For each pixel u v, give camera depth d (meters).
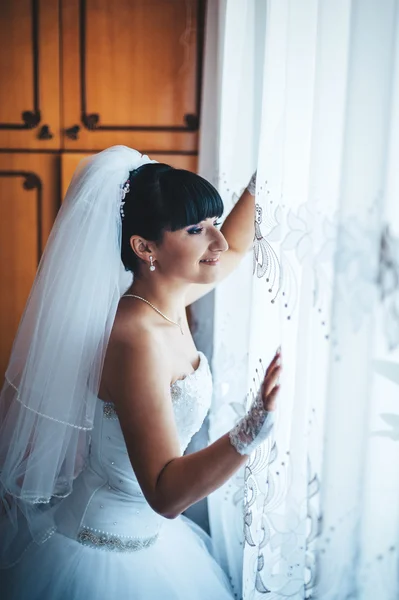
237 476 1.78
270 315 1.35
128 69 2.01
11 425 1.44
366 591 1.17
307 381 1.29
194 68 1.99
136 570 1.39
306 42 1.26
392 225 1.08
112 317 1.30
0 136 2.10
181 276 1.36
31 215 2.13
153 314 1.36
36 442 1.35
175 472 1.14
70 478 1.37
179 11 1.97
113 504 1.40
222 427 1.87
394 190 1.08
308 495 1.26
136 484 1.39
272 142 1.33
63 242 1.32
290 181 1.29
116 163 1.35
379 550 1.16
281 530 1.35
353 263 1.11
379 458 1.14
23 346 1.43
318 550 1.21
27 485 1.36
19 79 2.06
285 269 1.30
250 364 1.39
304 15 1.26
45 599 1.38
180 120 2.02
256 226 1.35
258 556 1.35
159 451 1.18
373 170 1.08
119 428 1.35
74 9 2.01
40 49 2.04
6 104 2.08
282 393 1.32
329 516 1.18
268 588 1.36
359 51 1.08
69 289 1.31
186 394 1.34
